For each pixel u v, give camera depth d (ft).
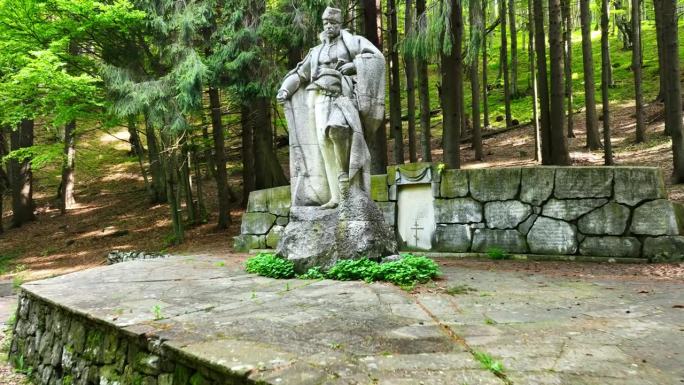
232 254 34.40
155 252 42.83
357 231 18.12
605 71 47.62
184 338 10.13
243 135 56.90
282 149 78.28
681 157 40.09
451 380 7.47
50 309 15.99
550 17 45.34
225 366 8.28
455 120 39.73
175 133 40.24
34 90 37.52
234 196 63.05
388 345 9.40
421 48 32.68
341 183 18.81
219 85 40.52
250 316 12.03
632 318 11.47
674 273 20.08
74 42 40.32
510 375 7.66
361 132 19.15
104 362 12.20
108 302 14.40
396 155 47.26
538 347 9.14
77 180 83.61
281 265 18.76
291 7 38.40
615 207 25.36
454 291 15.10
